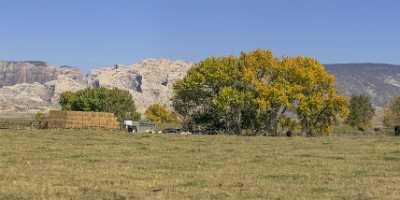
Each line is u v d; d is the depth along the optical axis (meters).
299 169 31.48
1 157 35.12
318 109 106.44
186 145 48.22
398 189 24.22
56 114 92.62
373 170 31.48
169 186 24.33
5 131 64.44
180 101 113.81
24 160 33.72
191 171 29.91
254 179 27.11
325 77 109.00
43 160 34.00
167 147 45.50
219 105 104.88
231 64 109.56
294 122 109.38
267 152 42.34
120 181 25.41
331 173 29.88
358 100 164.12
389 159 37.91
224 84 110.56
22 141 48.72
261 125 109.31
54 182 24.69
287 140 58.06
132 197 21.34
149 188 23.69
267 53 109.75
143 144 48.44
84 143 48.06
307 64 109.75
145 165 32.34
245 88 110.44
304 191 23.56
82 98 150.25
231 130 107.94
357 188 24.47
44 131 66.44
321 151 43.66
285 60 109.50
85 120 92.69
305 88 108.81
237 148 45.97
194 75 110.50
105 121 95.12
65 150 40.72
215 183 25.42
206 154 40.03
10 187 22.89
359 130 119.50
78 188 23.06
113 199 20.92
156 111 158.88
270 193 22.78
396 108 152.62
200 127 111.19
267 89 105.06
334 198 21.94
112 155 38.03
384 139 61.81
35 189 22.50
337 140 58.88
